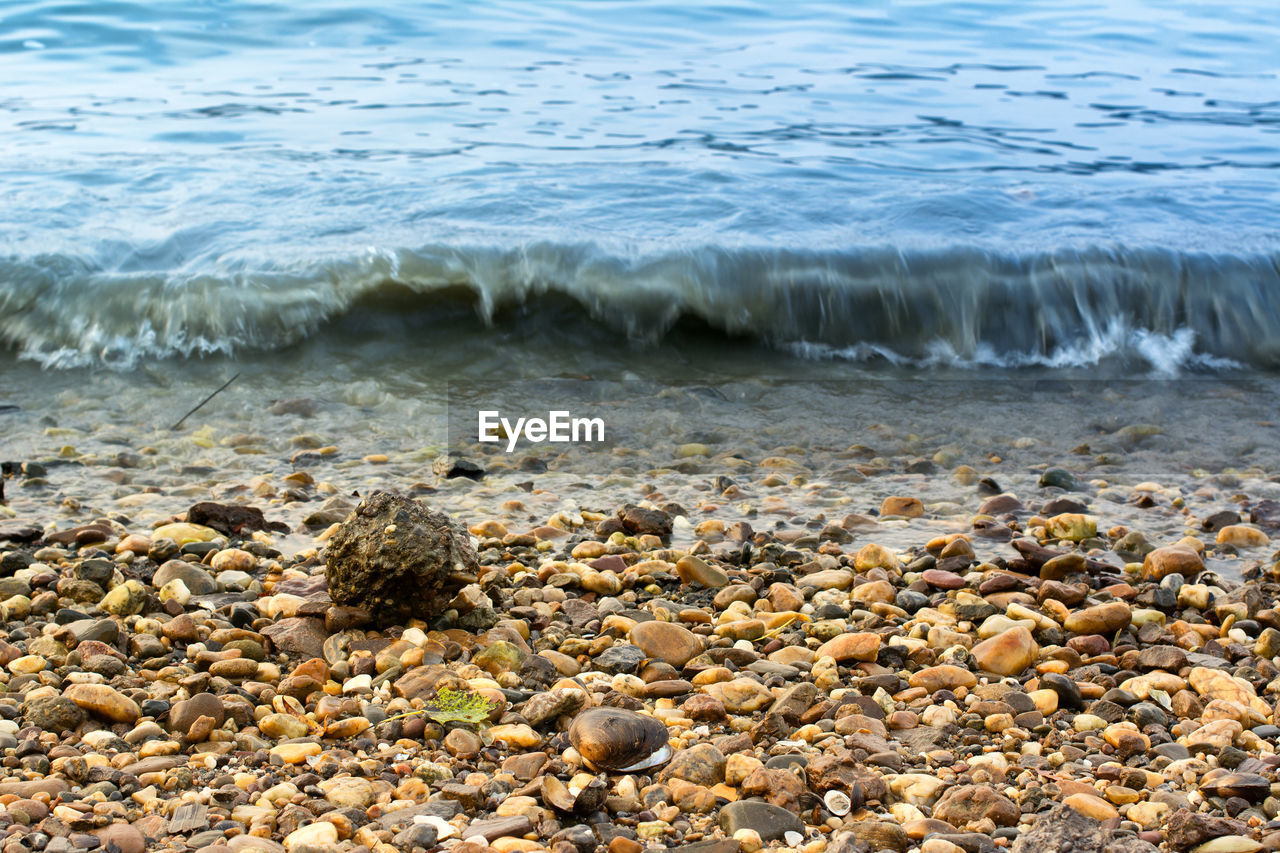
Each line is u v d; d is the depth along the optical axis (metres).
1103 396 3.71
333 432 3.18
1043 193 5.14
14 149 5.25
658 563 2.65
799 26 8.42
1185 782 2.26
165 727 2.30
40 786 2.20
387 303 3.94
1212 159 5.80
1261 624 2.54
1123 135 6.23
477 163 5.30
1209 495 2.98
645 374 3.79
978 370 3.95
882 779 2.25
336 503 2.84
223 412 3.31
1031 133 6.23
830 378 3.82
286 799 2.21
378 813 2.20
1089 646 2.50
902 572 2.69
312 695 2.36
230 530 2.74
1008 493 3.00
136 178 4.89
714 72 7.28
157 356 3.70
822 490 2.99
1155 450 3.25
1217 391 3.78
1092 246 4.32
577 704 2.34
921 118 6.45
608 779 2.25
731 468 3.07
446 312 3.98
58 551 2.62
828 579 2.64
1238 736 2.32
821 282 4.11
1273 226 4.71
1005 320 4.13
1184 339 4.14
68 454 3.02
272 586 2.58
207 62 7.05
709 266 4.10
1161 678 2.41
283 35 7.64
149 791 2.21
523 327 4.00
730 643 2.49
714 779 2.26
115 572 2.56
